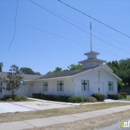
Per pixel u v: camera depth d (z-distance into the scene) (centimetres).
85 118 1091
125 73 4566
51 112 1292
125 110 1441
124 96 2739
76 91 2231
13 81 2364
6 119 1020
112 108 1553
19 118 1054
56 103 1947
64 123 942
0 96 2655
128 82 4594
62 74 2656
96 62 2656
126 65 5466
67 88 2344
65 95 2355
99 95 2252
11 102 2056
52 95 2455
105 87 2577
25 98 2362
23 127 839
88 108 1534
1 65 5581
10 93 2692
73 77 2239
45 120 1010
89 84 2375
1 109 1430
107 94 2584
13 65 2412
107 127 877
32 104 1836
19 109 1438
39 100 2323
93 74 2447
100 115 1204
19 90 2911
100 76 2531
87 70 2338
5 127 832
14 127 834
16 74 2419
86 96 2292
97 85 2473
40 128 827
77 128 842
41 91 2883
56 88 2550
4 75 2783
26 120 1000
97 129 837
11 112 1274
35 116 1127
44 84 2831
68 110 1402
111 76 2684
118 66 5428
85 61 2717
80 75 2302
